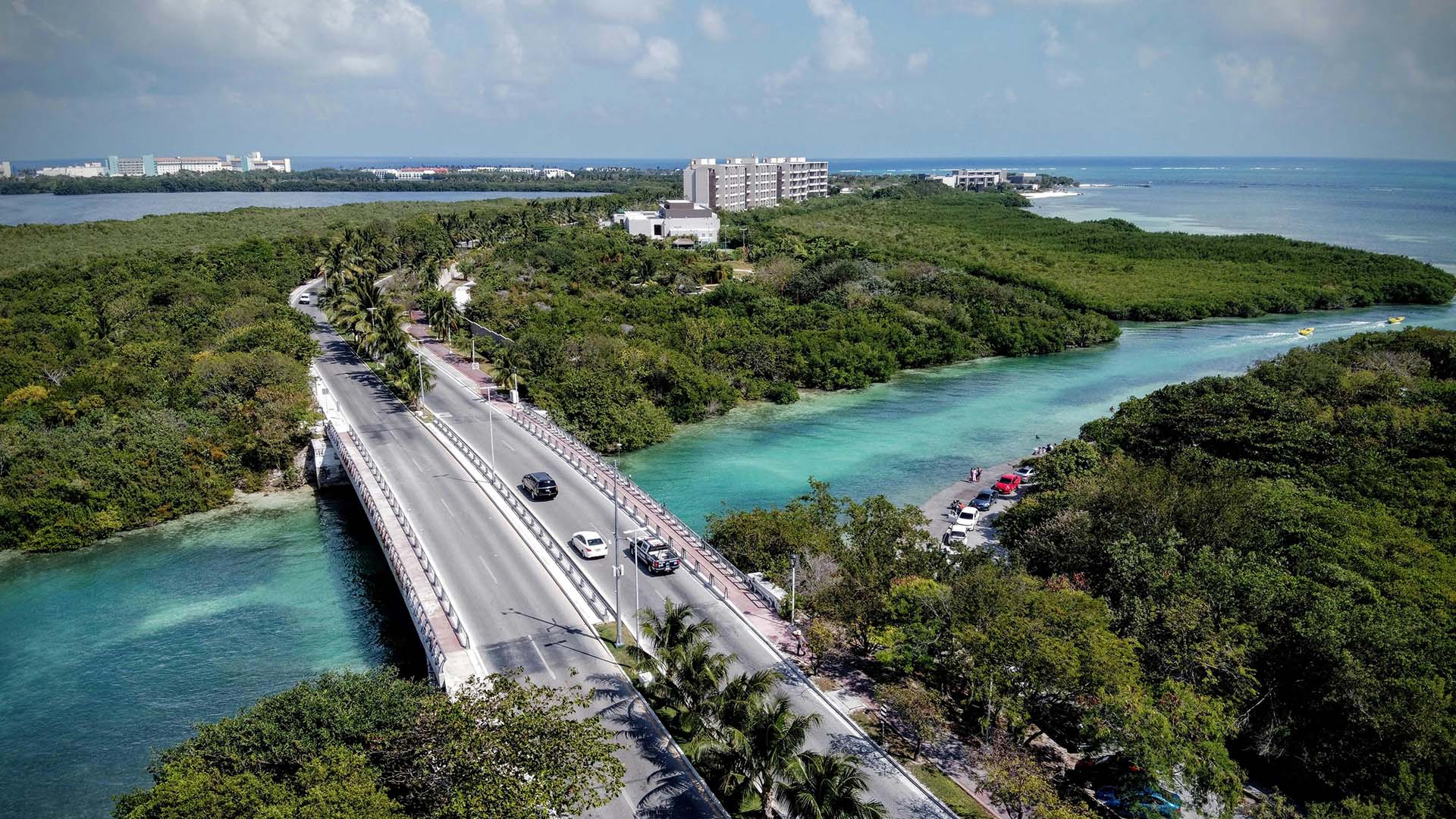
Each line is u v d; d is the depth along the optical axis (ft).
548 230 597.93
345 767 91.76
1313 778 125.70
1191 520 170.30
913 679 136.26
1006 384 374.43
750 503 237.04
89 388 272.72
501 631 149.79
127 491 228.22
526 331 354.13
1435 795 107.65
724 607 159.74
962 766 119.55
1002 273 538.88
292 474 258.16
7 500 215.72
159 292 386.73
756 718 104.32
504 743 95.20
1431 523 185.98
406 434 265.13
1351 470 209.46
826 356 367.25
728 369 352.28
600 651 144.15
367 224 645.10
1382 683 118.42
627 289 473.26
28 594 191.11
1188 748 105.29
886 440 295.89
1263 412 248.93
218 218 651.66
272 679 157.48
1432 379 301.02
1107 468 206.28
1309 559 160.15
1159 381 376.89
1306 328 476.95
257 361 286.05
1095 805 112.57
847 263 491.31
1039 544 178.81
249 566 205.26
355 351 371.97
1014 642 117.80
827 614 147.54
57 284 404.57
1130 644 122.01
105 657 165.07
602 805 99.96
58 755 136.98
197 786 91.40
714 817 107.24
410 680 127.24
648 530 189.57
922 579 141.08
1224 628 131.85
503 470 233.96
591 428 283.18
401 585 170.30
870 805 95.50
